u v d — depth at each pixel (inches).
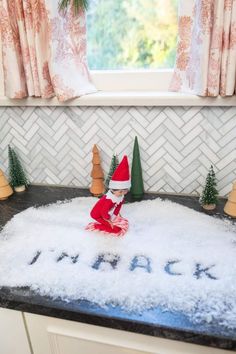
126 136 48.6
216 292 31.2
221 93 40.9
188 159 47.8
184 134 46.3
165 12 44.1
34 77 44.4
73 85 45.1
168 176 49.8
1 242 39.9
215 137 45.4
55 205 48.4
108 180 49.1
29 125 51.3
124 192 39.1
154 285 32.2
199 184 49.1
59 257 36.9
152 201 48.3
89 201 49.1
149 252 37.0
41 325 33.4
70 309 30.0
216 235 39.6
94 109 47.8
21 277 34.0
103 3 45.0
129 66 48.5
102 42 47.6
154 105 44.8
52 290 32.2
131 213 45.2
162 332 28.3
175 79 44.5
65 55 43.6
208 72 39.6
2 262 36.5
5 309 33.6
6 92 46.0
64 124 49.9
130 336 30.8
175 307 29.7
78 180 53.7
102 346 32.0
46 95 45.3
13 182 52.7
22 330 34.6
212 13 36.9
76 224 42.9
